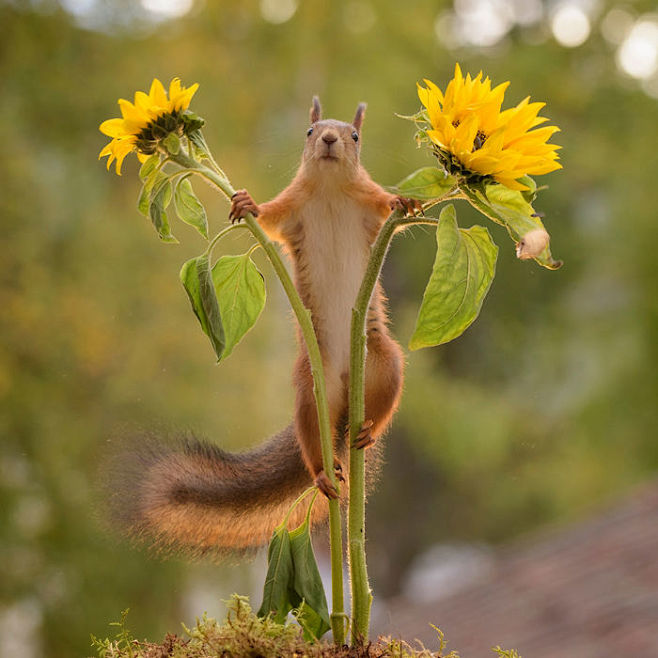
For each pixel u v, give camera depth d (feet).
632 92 84.99
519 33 94.27
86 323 46.52
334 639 8.55
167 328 47.65
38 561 44.21
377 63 71.82
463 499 90.48
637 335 75.92
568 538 41.37
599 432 77.71
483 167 8.40
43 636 44.27
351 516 8.63
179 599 45.44
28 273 46.70
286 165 13.71
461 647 34.60
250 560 11.08
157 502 10.57
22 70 53.78
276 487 11.83
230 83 64.18
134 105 8.96
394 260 79.41
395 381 12.70
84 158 53.98
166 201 9.11
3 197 47.01
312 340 8.89
